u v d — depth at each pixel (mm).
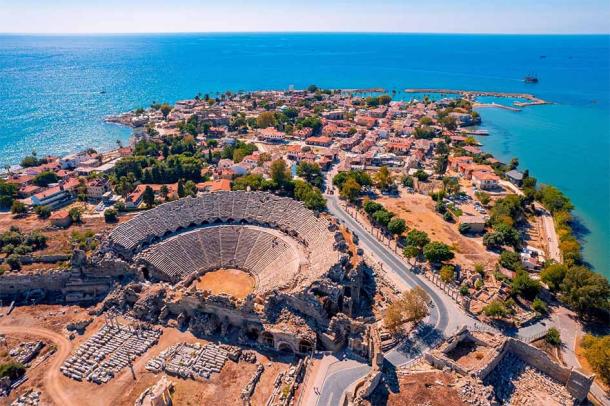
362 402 94250
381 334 121062
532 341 122375
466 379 101688
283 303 125000
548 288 149250
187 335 124688
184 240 161125
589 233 198500
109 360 113938
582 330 129000
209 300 126375
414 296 126250
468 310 133375
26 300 141875
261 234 165500
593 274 137750
